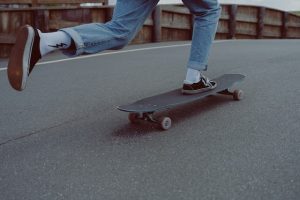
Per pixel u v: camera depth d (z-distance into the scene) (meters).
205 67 3.20
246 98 3.73
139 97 3.97
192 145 2.60
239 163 2.30
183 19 11.24
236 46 8.76
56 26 8.20
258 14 14.87
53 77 5.14
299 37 18.36
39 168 2.31
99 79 4.93
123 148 2.58
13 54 2.44
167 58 6.77
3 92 4.32
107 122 3.17
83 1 10.31
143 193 1.98
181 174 2.18
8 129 3.05
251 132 2.82
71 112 3.48
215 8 3.10
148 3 2.87
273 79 4.52
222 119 3.12
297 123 2.99
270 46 8.63
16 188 2.06
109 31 2.74
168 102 2.94
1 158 2.47
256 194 1.94
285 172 2.17
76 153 2.52
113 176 2.18
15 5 9.06
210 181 2.09
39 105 3.74
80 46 2.61
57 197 1.96
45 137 2.85
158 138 2.74
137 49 8.29
